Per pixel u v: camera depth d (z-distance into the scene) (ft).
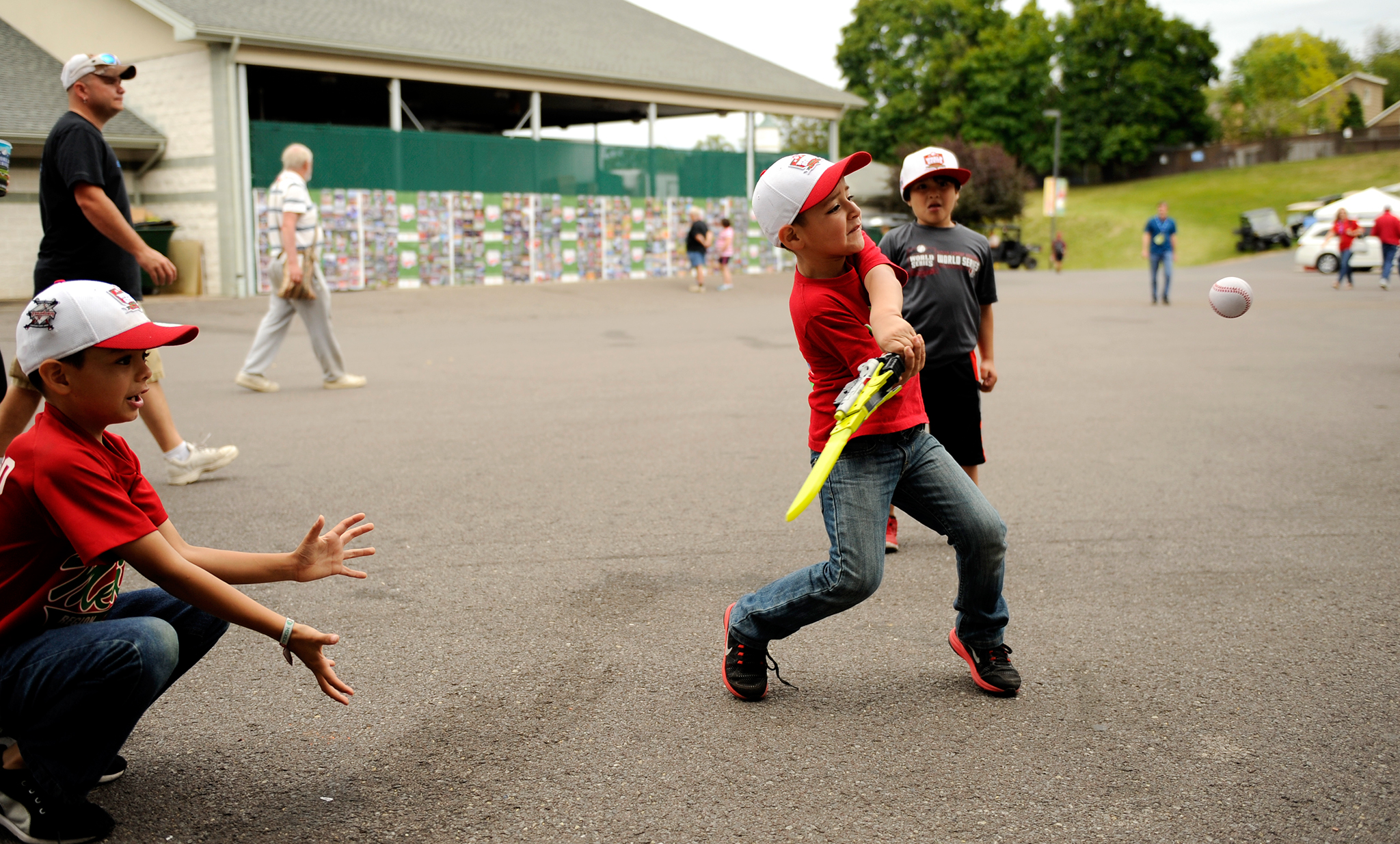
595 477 21.91
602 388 34.63
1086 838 8.61
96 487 8.19
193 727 10.65
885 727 10.69
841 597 10.78
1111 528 18.07
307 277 32.24
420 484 21.15
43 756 8.32
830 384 11.05
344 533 9.18
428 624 13.55
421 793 9.37
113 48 70.64
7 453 8.40
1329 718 10.81
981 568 11.03
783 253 101.14
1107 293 80.64
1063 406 30.86
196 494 20.18
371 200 72.43
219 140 65.82
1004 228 141.59
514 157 79.82
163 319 54.24
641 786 9.50
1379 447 24.63
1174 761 9.94
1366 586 14.98
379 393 32.94
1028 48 217.36
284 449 24.52
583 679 11.89
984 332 17.48
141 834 8.65
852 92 219.61
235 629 13.35
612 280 86.33
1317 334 49.78
